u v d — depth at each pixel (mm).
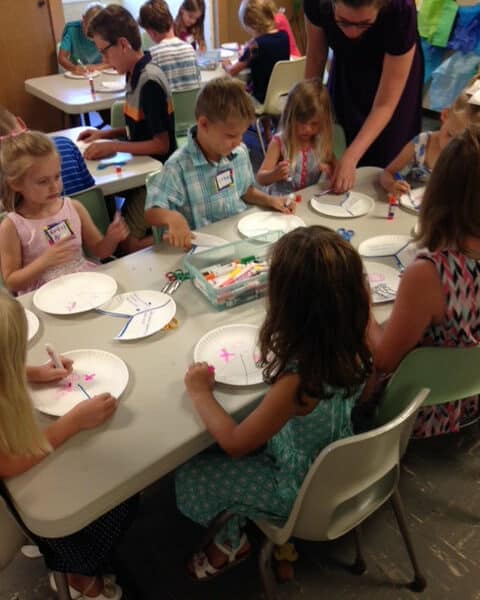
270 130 4297
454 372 1243
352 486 1107
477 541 1627
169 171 1826
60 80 3664
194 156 1833
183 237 1657
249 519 1345
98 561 1248
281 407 1060
